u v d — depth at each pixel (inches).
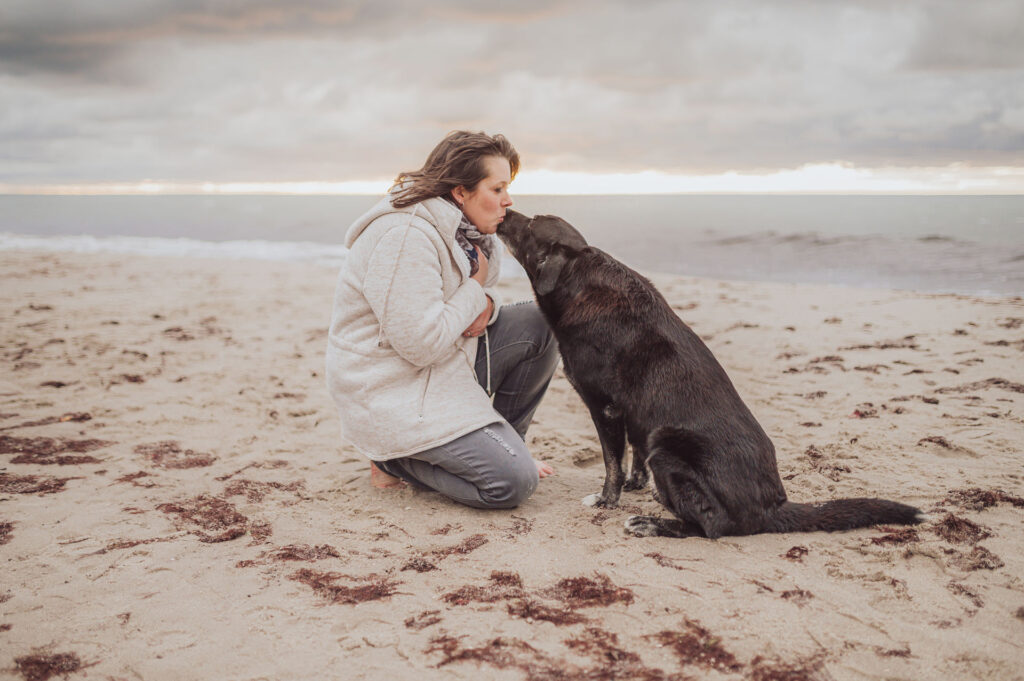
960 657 80.0
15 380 218.7
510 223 141.9
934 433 159.0
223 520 124.6
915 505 124.4
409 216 116.6
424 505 131.3
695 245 729.6
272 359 255.6
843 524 114.2
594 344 126.3
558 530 119.3
